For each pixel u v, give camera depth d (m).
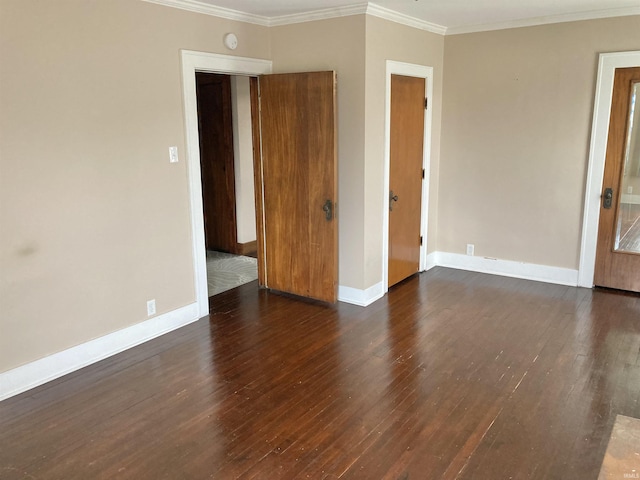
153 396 2.96
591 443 2.46
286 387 3.05
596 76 4.37
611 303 4.34
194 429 2.64
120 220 3.42
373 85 4.09
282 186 4.42
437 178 5.33
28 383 3.05
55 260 3.10
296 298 4.59
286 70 4.38
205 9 3.77
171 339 3.74
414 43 4.57
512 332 3.78
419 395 2.93
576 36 4.40
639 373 3.13
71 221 3.14
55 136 3.00
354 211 4.27
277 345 3.62
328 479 2.25
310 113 4.12
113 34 3.22
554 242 4.85
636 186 4.39
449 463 2.34
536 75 4.64
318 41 4.15
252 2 3.73
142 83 3.43
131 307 3.58
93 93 3.16
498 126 4.92
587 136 4.52
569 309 4.21
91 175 3.21
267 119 4.36
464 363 3.30
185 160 3.82
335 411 2.78
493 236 5.17
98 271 3.34
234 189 5.97
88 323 3.33
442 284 4.93
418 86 4.78
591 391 2.93
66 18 2.97
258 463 2.37
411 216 4.99
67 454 2.45
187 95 3.74
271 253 4.66
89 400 2.92
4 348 2.92
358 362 3.35
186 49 3.69
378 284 4.56
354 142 4.14
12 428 2.66
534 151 4.79
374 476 2.27
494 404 2.82
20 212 2.89
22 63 2.81
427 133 5.01
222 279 5.17
